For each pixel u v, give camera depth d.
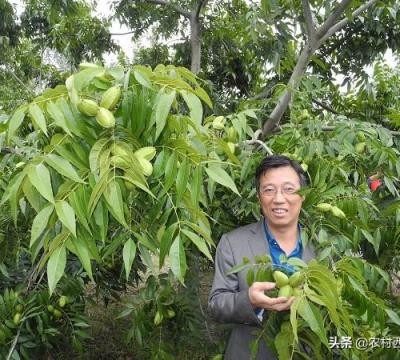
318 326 1.42
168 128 1.60
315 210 2.35
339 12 3.25
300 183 2.19
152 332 3.30
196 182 1.50
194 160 1.54
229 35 6.08
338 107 5.39
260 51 5.02
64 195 1.38
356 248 2.37
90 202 1.31
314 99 4.91
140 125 1.52
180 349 3.50
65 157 1.42
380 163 2.60
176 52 6.59
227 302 1.98
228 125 2.70
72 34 7.64
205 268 4.35
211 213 3.07
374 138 2.73
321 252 2.08
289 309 1.75
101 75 1.51
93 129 1.51
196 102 1.51
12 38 8.27
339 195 2.41
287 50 4.64
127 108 1.51
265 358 2.15
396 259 2.75
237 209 2.93
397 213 2.34
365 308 1.93
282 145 2.83
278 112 3.34
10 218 2.70
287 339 1.74
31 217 2.67
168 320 3.32
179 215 1.71
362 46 5.52
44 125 1.37
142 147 1.60
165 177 1.53
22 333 3.19
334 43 5.56
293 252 2.21
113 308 5.59
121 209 1.33
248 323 1.89
